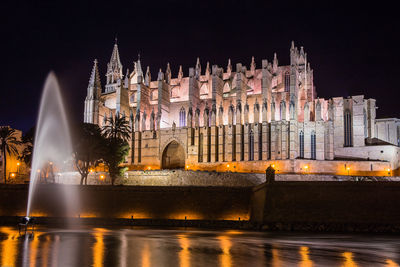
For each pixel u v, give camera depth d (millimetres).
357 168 97750
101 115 129250
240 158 108750
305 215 56469
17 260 29859
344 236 48469
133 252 34062
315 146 102938
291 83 107500
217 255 32969
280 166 100000
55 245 38094
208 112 114750
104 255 32375
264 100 109250
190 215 66062
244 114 112688
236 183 85062
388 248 38250
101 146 85562
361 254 34594
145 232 52188
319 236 48281
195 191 66750
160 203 67438
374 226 53375
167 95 131500
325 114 116062
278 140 105750
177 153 119062
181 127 116875
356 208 55156
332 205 56062
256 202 62469
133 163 120125
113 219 65688
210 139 113500
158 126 121312
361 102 110250
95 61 129500
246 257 32156
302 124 104750
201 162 112250
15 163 101188
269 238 45750
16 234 48375
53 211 69500
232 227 60250
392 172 103375
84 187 69875
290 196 57750
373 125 115438
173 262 29547
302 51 122438
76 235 47531
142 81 133625
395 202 54125
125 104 130125
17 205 70375
